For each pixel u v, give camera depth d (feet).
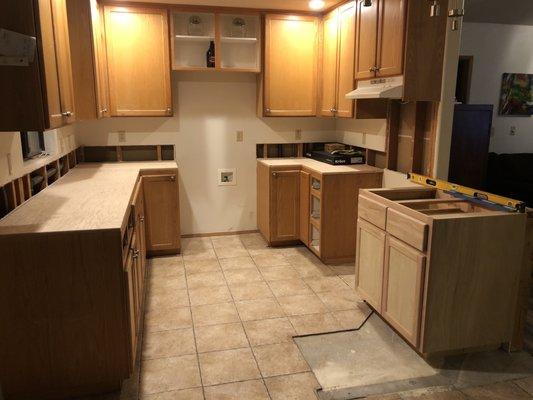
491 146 20.34
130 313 7.02
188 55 14.10
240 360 8.01
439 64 9.91
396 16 9.86
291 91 14.20
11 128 6.05
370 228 9.17
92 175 11.27
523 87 20.07
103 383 7.01
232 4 12.91
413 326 7.77
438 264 7.34
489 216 7.42
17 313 6.43
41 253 6.32
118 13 12.60
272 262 12.94
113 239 6.47
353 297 10.58
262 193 14.83
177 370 7.70
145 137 14.39
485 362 7.92
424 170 11.07
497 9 16.53
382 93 9.71
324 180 12.15
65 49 7.95
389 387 7.25
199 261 13.03
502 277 7.76
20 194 7.97
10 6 5.76
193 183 15.14
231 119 14.99
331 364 7.89
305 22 13.88
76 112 10.14
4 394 6.67
